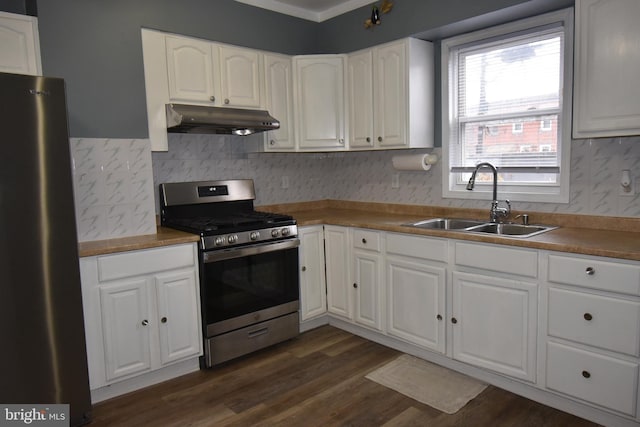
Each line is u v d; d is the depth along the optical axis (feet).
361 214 11.82
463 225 10.12
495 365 7.94
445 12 9.41
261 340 9.85
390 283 9.62
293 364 9.32
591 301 6.61
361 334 10.73
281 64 11.23
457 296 8.38
